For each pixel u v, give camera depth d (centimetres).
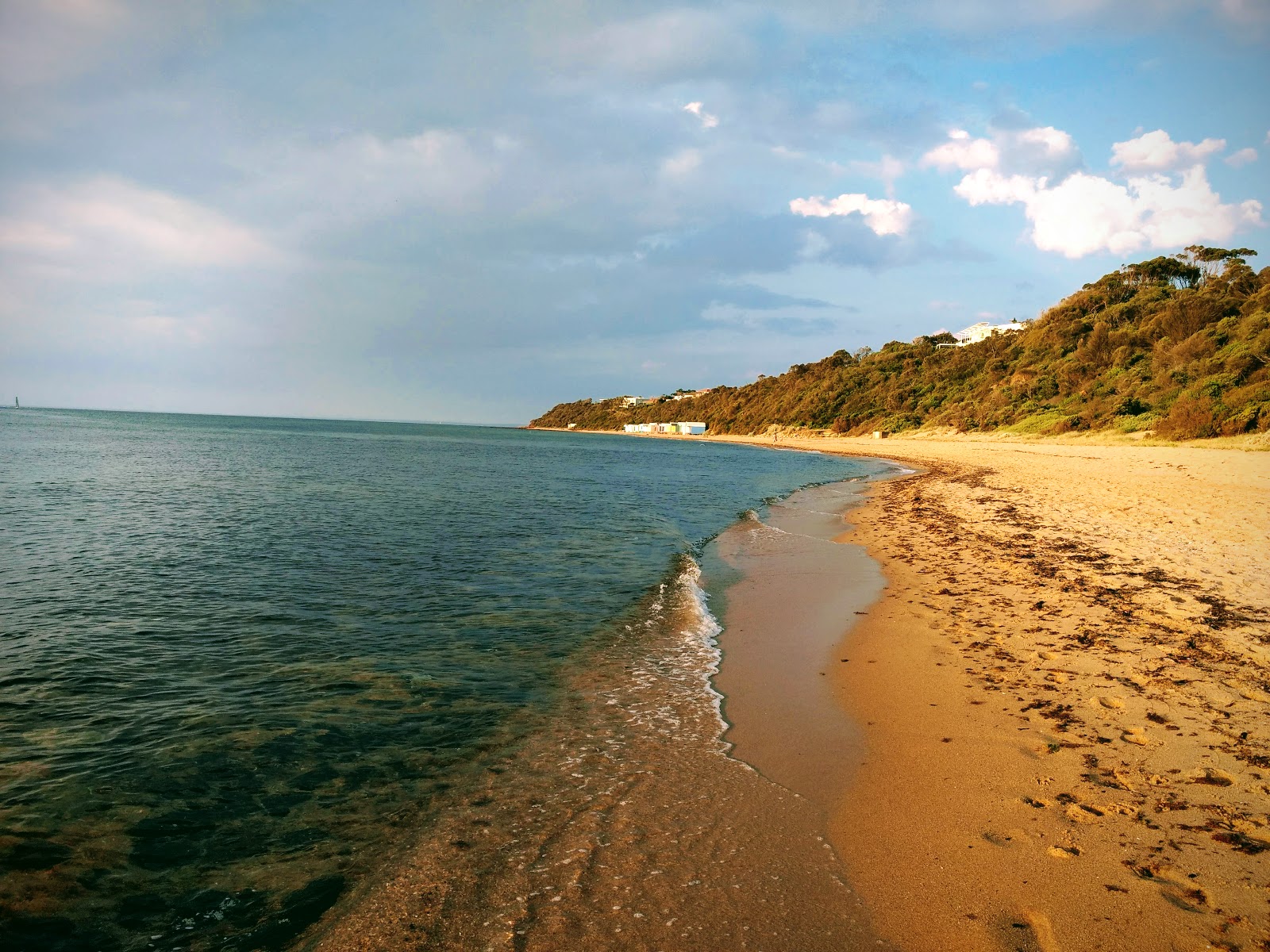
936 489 2731
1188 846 397
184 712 635
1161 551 1202
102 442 6275
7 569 1227
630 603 1044
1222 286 6506
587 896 373
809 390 13250
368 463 4606
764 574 1248
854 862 401
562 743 574
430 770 530
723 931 343
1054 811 442
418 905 369
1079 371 6512
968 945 329
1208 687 624
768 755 545
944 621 891
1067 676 668
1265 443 3297
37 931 354
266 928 357
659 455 7181
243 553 1397
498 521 1933
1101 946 322
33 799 480
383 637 866
